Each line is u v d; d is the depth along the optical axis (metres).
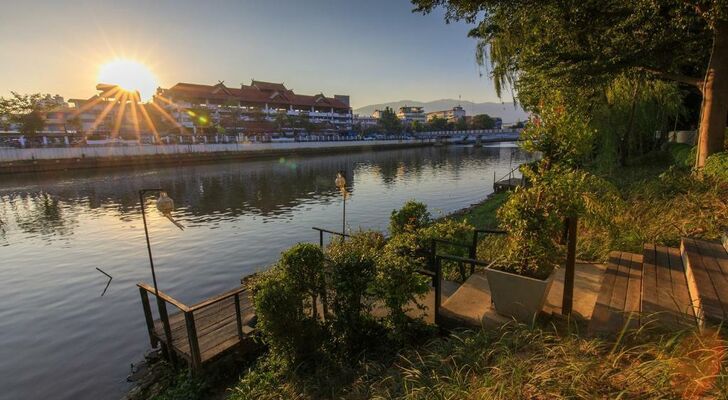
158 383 6.25
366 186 34.19
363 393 3.77
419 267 5.16
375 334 4.90
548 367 2.79
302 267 4.90
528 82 14.07
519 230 3.90
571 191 3.55
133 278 12.41
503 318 4.04
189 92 85.25
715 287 3.33
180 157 58.91
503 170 45.28
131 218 22.20
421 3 9.90
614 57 10.55
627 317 3.35
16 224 21.03
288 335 4.77
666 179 9.41
